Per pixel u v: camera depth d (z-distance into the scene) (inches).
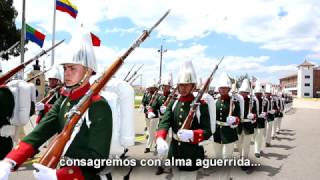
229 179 256.8
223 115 276.8
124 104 107.7
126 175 141.7
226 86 282.8
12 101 160.2
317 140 541.6
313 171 325.4
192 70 169.5
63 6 581.0
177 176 171.0
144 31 107.8
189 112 164.4
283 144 497.7
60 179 87.8
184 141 163.9
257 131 390.9
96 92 94.4
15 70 170.4
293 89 4443.9
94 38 257.4
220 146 280.8
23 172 285.1
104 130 92.8
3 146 161.3
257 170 325.1
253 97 359.3
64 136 89.0
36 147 100.7
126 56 102.0
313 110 1571.1
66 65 100.0
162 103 398.6
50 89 331.3
